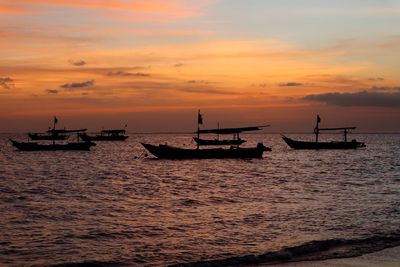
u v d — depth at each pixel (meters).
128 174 63.00
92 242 22.36
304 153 117.50
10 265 18.56
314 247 20.56
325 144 123.00
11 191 43.25
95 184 50.22
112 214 30.11
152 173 64.56
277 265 18.16
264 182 52.28
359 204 33.53
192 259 19.36
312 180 54.28
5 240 22.56
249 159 89.75
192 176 60.19
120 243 22.19
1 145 178.88
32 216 29.09
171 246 21.56
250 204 34.50
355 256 19.33
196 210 31.83
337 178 56.53
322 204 33.81
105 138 183.75
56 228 25.42
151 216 29.38
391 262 18.55
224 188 46.34
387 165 78.56
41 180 54.75
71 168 73.06
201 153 87.25
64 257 19.75
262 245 21.56
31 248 21.16
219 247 21.30
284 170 69.12
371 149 141.50
